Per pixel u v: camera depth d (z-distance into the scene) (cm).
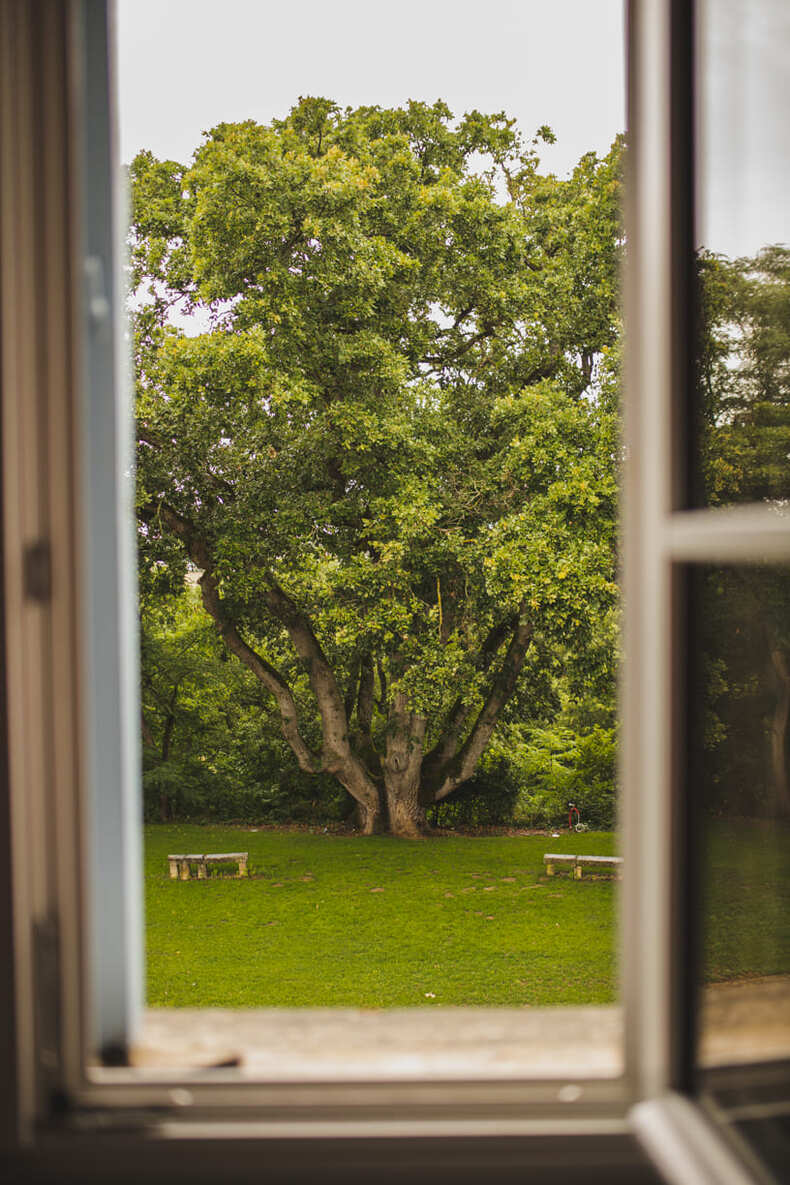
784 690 90
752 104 88
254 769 1953
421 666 1407
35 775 88
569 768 1933
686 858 85
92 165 98
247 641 1952
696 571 85
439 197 1398
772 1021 84
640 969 88
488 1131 87
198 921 1212
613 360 1300
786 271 90
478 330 1593
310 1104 91
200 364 1251
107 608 99
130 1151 87
